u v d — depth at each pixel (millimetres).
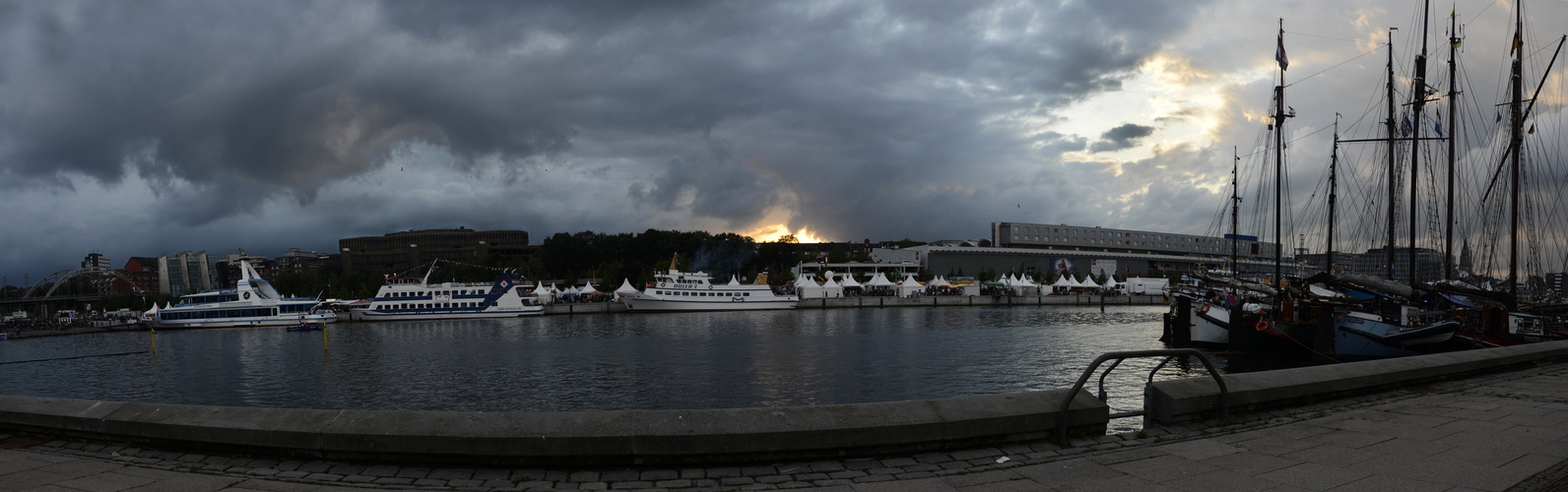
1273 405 12430
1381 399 13664
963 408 10031
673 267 147250
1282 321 50469
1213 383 12016
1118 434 10625
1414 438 10461
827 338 74625
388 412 9750
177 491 8258
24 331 108812
